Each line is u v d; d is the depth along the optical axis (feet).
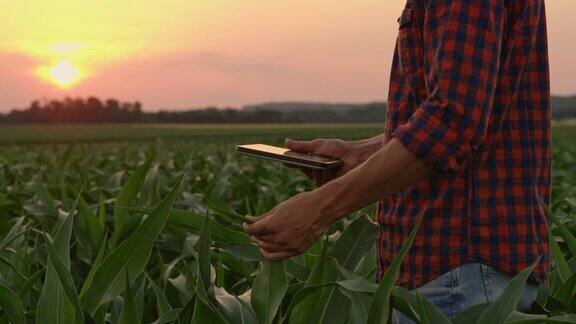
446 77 6.61
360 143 8.99
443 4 6.85
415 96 7.33
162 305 9.66
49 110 355.15
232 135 217.56
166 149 76.79
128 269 8.25
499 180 7.31
